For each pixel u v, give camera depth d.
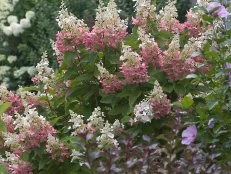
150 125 2.16
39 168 2.19
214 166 1.76
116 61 2.39
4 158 2.42
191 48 2.29
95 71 2.38
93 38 2.37
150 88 2.29
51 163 2.21
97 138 2.00
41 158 2.21
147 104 2.10
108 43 2.37
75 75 2.45
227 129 2.10
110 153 1.84
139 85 2.29
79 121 2.10
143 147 1.85
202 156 1.80
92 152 1.87
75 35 2.35
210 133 2.03
